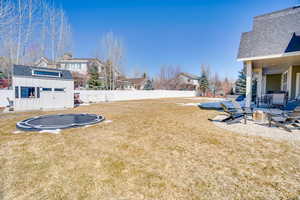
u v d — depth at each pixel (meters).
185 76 43.09
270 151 3.46
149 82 40.41
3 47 16.80
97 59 28.47
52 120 6.85
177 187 2.25
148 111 10.04
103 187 2.26
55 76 11.80
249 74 8.51
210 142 4.09
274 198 2.01
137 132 5.07
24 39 17.50
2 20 14.84
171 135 4.73
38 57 20.09
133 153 3.43
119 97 22.05
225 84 40.09
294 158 3.11
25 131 5.22
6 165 2.90
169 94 30.48
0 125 6.14
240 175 2.54
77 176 2.54
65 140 4.30
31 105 10.69
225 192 2.13
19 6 16.66
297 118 5.18
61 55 21.33
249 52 8.33
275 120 6.08
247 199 2.00
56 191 2.18
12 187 2.26
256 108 9.76
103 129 5.46
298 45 6.99
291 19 8.07
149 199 2.01
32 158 3.19
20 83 10.16
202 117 7.72
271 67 11.52
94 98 19.22
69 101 12.35
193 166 2.85
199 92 35.25
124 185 2.30
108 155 3.33
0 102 12.43
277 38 7.86
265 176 2.50
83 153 3.43
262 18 9.11
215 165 2.87
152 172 2.65
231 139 4.32
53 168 2.79
